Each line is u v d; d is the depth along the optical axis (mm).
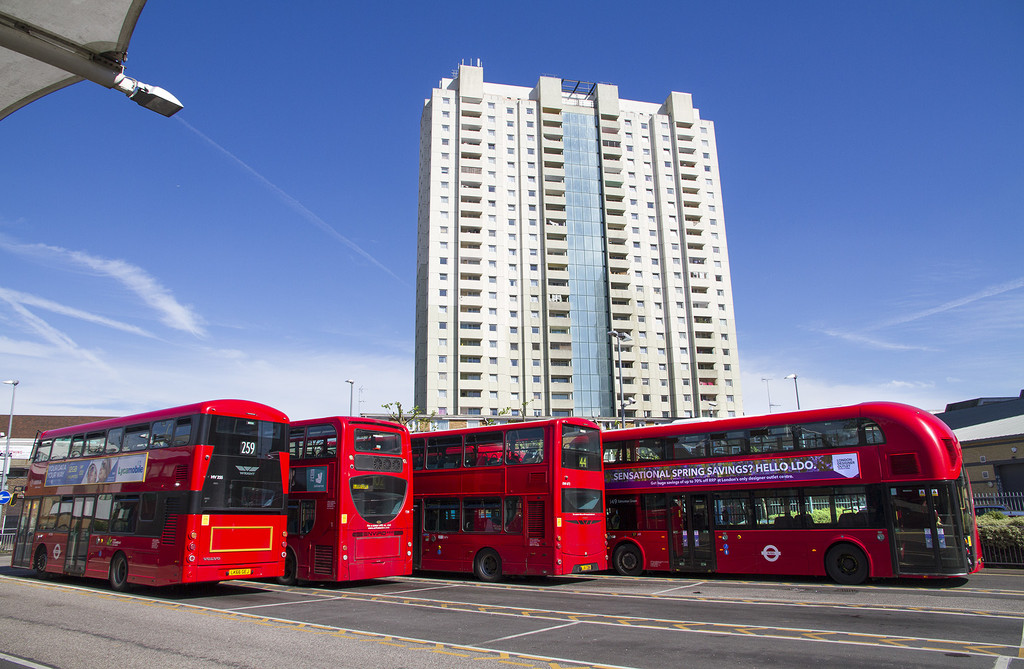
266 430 17125
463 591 17625
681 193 106375
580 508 19531
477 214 97812
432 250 94500
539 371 94750
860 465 17609
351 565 17500
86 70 6129
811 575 19016
